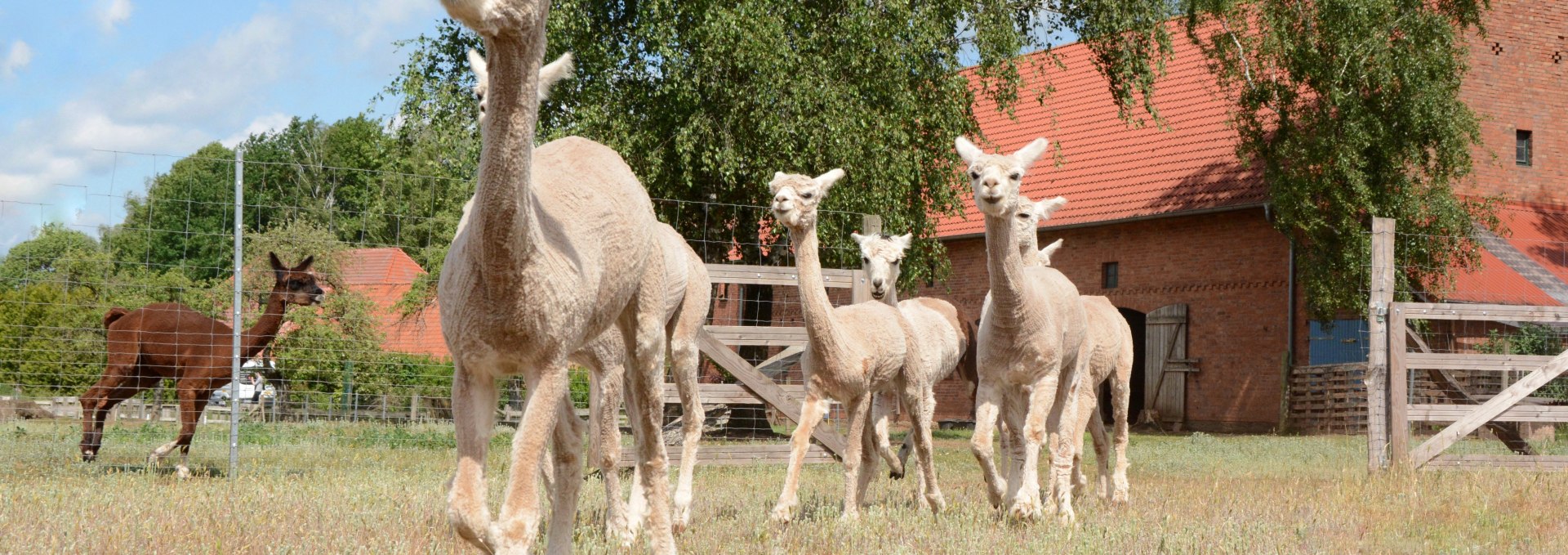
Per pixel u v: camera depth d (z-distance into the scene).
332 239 21.11
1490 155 25.62
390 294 25.92
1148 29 23.27
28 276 12.59
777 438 17.67
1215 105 28.80
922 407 8.73
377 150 22.34
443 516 7.12
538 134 19.11
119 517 6.68
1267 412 24.78
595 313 4.85
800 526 7.39
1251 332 25.33
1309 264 23.41
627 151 18.47
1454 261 22.84
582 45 18.88
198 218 46.28
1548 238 24.94
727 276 11.36
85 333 16.70
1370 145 22.95
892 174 19.06
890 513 8.09
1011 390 8.27
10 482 8.95
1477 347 21.81
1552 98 26.36
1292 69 23.50
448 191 31.14
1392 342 12.72
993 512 8.24
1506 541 7.48
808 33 19.12
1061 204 10.38
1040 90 33.03
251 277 20.11
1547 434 19.92
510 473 4.23
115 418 19.08
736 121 18.73
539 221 4.30
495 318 4.16
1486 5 23.42
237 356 10.12
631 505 7.12
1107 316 9.99
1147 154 28.86
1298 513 8.64
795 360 15.04
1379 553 6.95
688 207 20.08
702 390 11.69
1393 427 12.64
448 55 20.77
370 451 13.20
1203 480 11.89
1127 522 7.55
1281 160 23.91
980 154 7.74
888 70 19.08
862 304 8.84
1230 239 25.91
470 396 4.32
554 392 4.33
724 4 18.25
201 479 9.85
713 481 10.79
